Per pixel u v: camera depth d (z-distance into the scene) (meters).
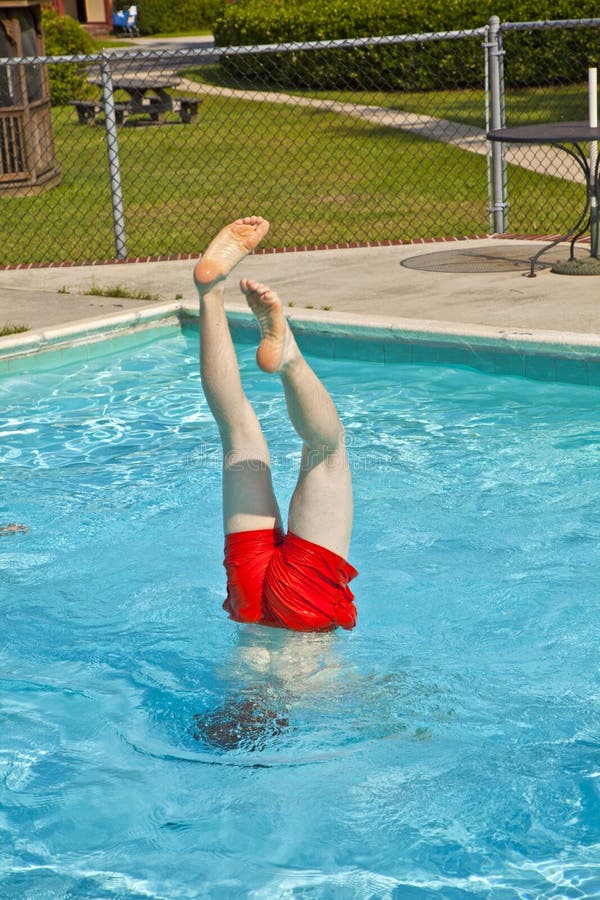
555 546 4.50
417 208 12.21
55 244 11.30
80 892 2.61
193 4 42.25
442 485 5.18
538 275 8.44
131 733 3.23
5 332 7.40
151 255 10.43
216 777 3.00
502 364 6.77
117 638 3.82
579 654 3.63
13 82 13.75
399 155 15.77
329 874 2.63
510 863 2.65
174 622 3.92
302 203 12.86
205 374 3.26
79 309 8.06
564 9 20.38
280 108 21.31
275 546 3.37
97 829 2.83
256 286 2.78
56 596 4.19
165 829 2.81
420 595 4.09
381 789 2.92
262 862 2.69
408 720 3.21
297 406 3.05
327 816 2.83
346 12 22.95
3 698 3.46
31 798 2.95
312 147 16.91
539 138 7.59
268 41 24.36
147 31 42.03
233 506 3.36
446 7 21.84
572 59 20.48
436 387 6.64
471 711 3.27
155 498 5.17
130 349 7.78
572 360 6.49
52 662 3.68
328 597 3.33
